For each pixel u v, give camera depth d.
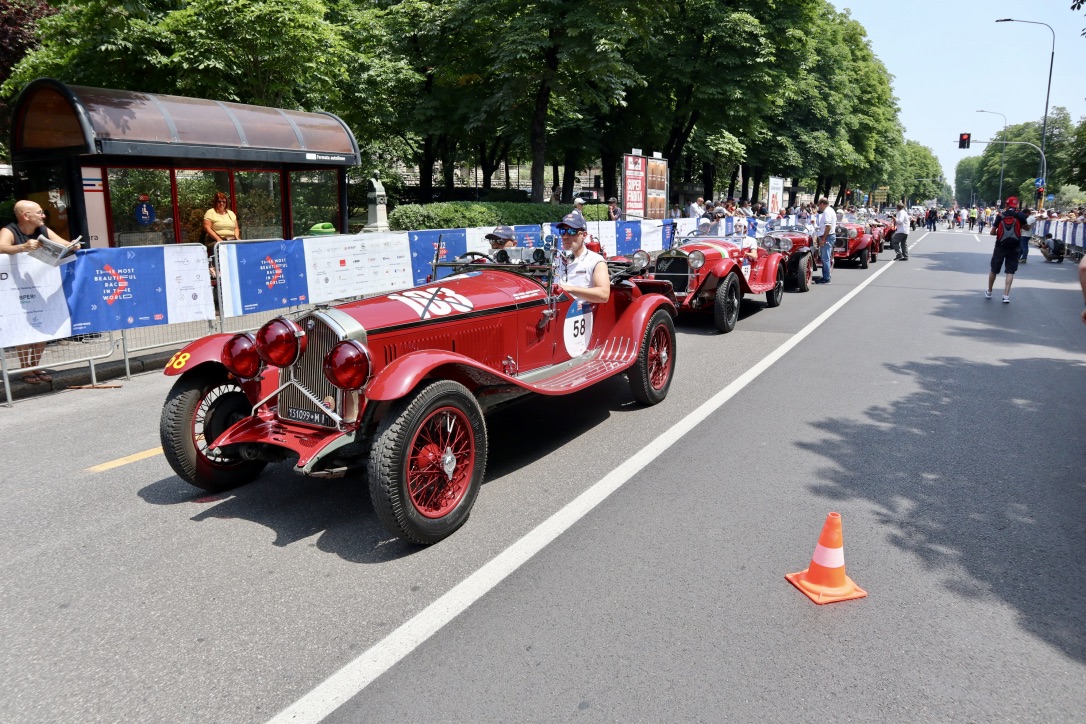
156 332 9.03
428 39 24.36
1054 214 32.22
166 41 14.71
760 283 12.22
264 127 12.60
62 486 5.08
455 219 19.03
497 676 2.93
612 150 32.16
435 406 3.97
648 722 2.65
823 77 45.22
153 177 11.52
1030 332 10.53
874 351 9.18
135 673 3.00
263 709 2.77
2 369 7.27
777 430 6.03
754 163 41.50
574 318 6.09
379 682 2.91
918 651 3.07
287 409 4.50
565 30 21.50
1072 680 2.89
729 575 3.70
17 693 2.88
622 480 4.99
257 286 9.34
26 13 17.53
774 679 2.89
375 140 27.39
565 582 3.65
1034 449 5.56
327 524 4.42
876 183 75.88
